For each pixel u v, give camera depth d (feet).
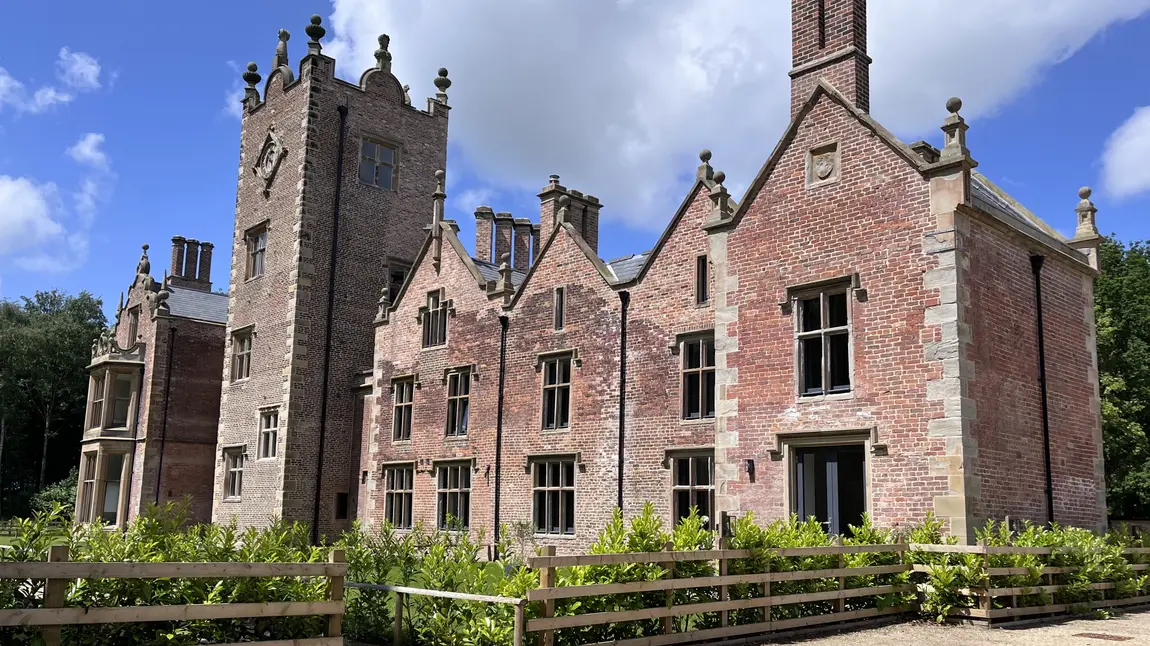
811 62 58.65
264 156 113.19
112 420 128.67
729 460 55.83
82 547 28.32
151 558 28.63
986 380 49.11
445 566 37.32
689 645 35.70
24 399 182.91
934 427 47.39
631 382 71.41
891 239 50.78
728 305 57.72
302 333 101.19
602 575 34.14
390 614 38.52
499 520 80.07
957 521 45.83
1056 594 47.32
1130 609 50.72
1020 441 51.34
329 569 29.04
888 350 49.93
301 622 29.84
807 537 43.04
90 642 26.05
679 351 68.28
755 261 56.85
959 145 48.88
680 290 69.31
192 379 128.77
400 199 112.27
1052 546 47.03
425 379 91.50
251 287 110.93
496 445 81.82
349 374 104.32
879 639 38.01
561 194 91.76
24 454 192.34
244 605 27.27
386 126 112.27
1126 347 110.73
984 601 42.16
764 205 57.06
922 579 44.88
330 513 100.01
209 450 128.57
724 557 37.96
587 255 76.89
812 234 54.34
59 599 24.23
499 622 31.71
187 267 158.71
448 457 86.74
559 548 73.92
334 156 106.93
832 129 54.65
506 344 83.10
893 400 49.21
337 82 108.47
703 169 69.72
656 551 35.96
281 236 106.63
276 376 102.73
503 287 83.97
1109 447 99.81
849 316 51.85
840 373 52.34
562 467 75.92
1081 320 60.54
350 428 103.30
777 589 40.24
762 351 55.42
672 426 67.77
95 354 134.10
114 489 131.03
